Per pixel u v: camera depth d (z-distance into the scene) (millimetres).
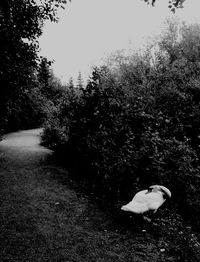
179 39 13336
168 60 12844
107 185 8281
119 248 5297
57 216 6543
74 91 11641
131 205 6152
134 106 9766
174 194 7707
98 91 10297
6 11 9031
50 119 15969
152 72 12320
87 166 9984
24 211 6707
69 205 7227
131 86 11594
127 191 7898
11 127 24953
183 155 7949
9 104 11062
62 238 5551
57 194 7977
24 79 10078
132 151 8117
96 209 7035
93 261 4852
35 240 5406
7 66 9352
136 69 12656
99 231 5918
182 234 6004
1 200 7285
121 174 8195
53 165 11242
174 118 10570
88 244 5387
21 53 9539
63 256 4938
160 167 7711
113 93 10602
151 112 10109
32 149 14828
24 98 11617
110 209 7031
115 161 8461
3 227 5828
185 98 10930
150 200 6344
